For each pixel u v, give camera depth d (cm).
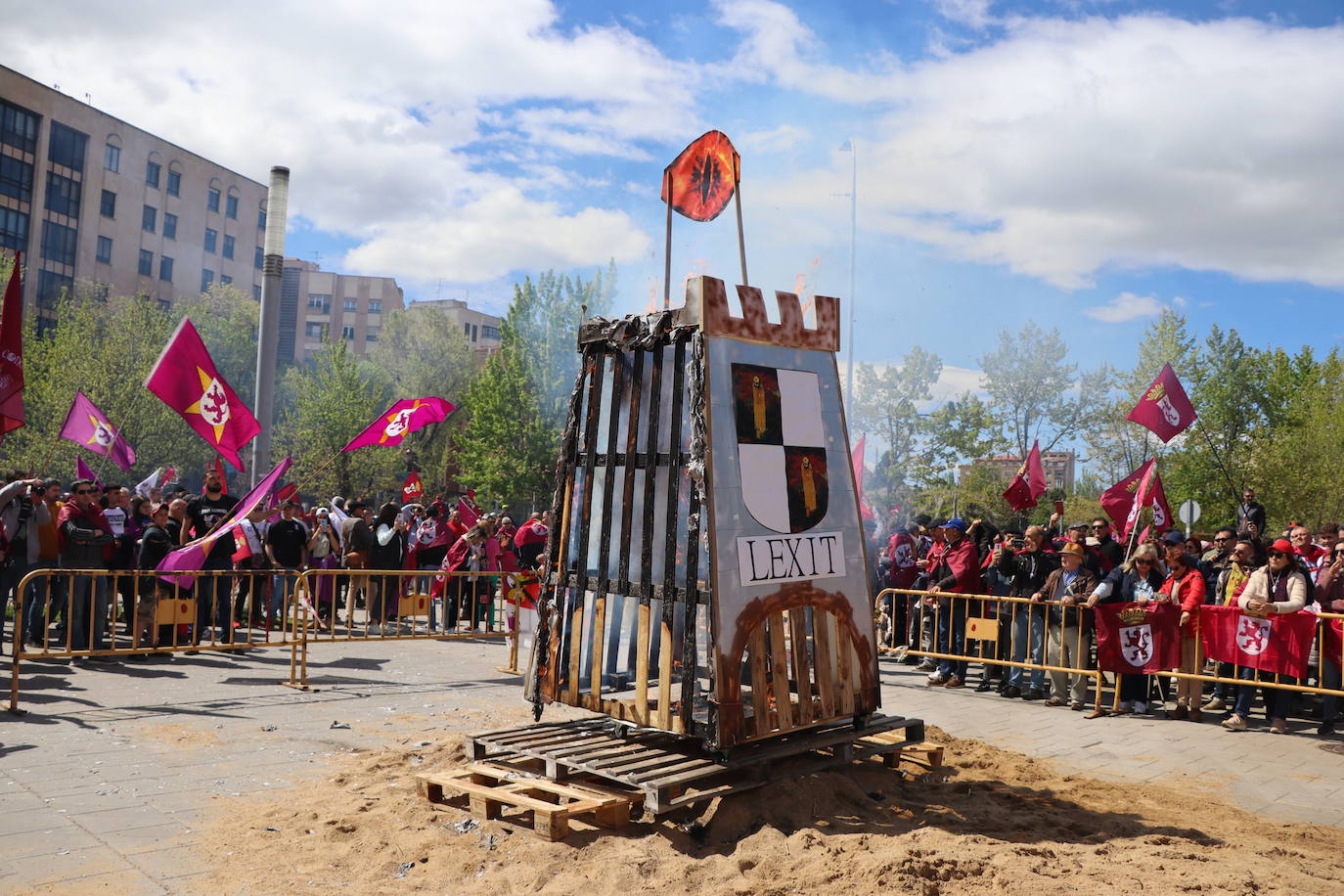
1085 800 598
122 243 6334
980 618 1047
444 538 1561
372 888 422
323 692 906
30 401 3491
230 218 7256
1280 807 612
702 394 540
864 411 4188
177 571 923
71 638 960
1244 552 925
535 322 4816
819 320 619
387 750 675
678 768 522
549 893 419
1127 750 774
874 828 516
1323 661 851
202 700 841
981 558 1164
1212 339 3553
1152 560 949
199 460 3959
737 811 520
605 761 533
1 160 5556
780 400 582
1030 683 1077
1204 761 741
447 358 5969
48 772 593
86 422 1424
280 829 496
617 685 613
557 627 618
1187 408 1261
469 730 751
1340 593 910
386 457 4622
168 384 1179
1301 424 3450
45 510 1077
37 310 5766
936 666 1230
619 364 604
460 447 5559
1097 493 4884
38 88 5731
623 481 589
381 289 10138
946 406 4200
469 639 1345
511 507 4703
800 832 482
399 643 1280
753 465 559
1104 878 429
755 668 542
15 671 757
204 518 1225
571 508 622
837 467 613
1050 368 4381
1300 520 3309
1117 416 3966
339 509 1648
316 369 5225
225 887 420
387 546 1477
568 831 492
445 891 421
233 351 5159
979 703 991
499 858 460
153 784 575
